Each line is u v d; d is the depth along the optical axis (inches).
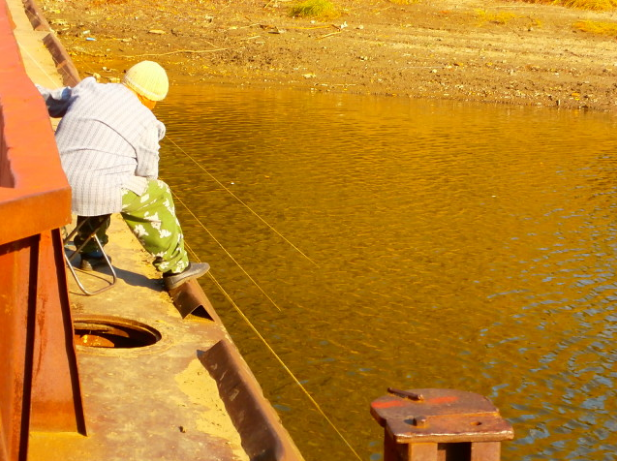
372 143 565.0
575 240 400.8
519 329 308.8
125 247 219.0
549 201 457.1
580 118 663.1
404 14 911.0
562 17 901.8
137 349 165.0
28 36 434.3
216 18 909.8
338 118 633.6
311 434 239.1
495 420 98.9
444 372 276.1
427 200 451.5
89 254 200.7
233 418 144.1
